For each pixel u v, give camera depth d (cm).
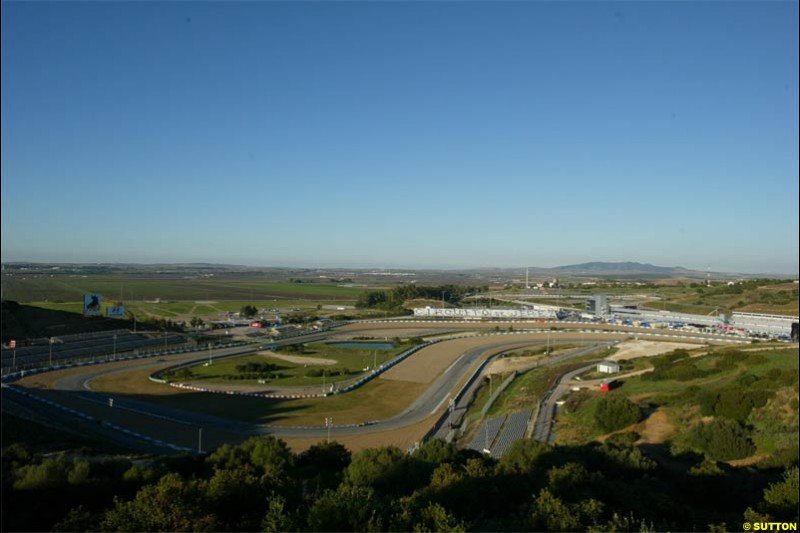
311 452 3156
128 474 2509
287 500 1962
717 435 3156
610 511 1873
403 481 2458
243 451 2970
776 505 1892
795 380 4325
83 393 6112
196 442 4494
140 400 5938
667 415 4044
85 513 1773
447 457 2934
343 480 2456
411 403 6038
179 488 1773
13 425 4338
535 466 2600
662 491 2319
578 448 3173
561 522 1608
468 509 1900
